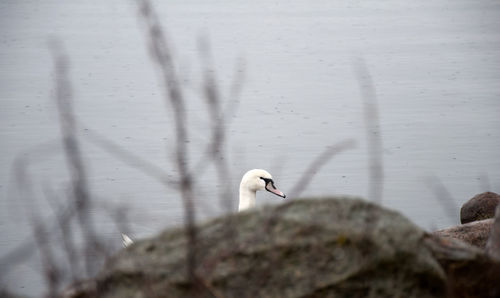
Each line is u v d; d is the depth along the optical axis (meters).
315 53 35.84
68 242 3.57
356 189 17.64
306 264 4.62
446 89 27.52
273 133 22.44
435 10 49.03
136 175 18.00
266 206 4.82
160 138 21.58
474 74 29.91
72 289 4.03
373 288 4.62
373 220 4.74
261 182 12.53
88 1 54.84
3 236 13.50
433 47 36.09
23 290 8.28
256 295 4.56
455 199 17.00
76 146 3.73
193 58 34.56
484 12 47.22
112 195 16.33
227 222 4.59
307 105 25.84
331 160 19.67
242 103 26.36
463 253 5.09
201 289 4.20
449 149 20.38
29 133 22.16
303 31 42.19
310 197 4.87
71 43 38.88
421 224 15.56
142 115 24.50
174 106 3.42
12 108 25.34
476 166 19.14
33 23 45.78
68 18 47.53
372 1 54.34
